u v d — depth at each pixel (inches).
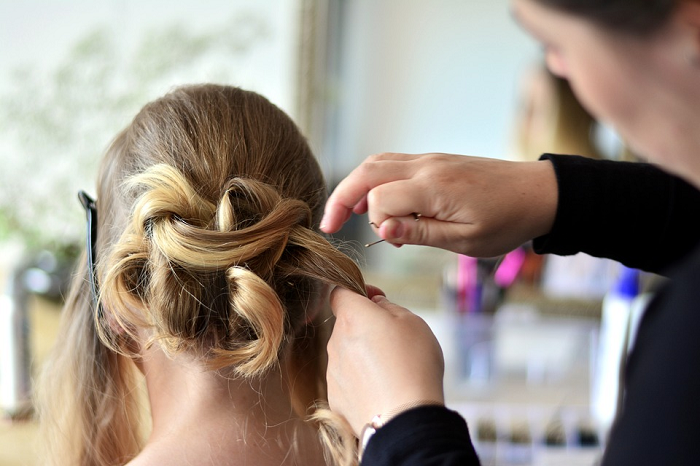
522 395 45.0
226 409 23.0
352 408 18.7
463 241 22.3
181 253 20.9
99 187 25.2
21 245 55.0
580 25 14.3
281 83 55.8
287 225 21.9
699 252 14.4
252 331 21.9
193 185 22.2
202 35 55.4
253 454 22.9
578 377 47.4
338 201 21.8
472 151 54.1
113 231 23.8
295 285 23.0
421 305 55.7
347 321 19.7
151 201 21.3
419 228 21.7
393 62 54.6
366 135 55.7
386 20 54.3
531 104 51.9
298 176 24.0
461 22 53.3
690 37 13.2
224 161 22.5
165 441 22.9
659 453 13.0
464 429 17.0
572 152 50.8
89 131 54.3
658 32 13.5
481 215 21.8
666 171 24.5
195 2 55.2
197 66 55.7
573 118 50.5
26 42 54.1
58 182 54.3
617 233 24.2
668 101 14.3
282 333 21.5
